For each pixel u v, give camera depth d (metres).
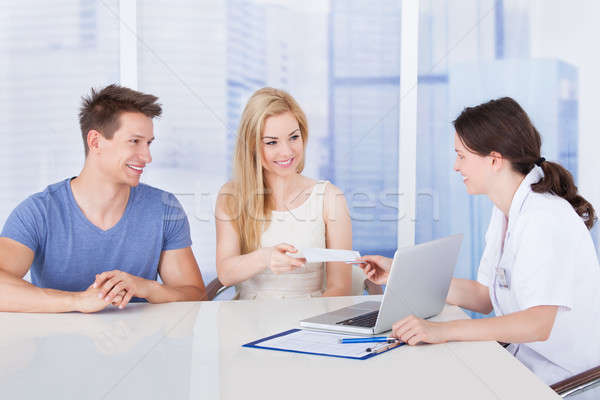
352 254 1.46
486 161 1.36
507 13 2.58
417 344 1.08
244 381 0.86
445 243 1.24
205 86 2.59
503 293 1.38
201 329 1.18
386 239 2.67
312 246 1.93
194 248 2.62
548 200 1.29
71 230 1.73
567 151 2.61
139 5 2.52
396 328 1.09
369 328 1.14
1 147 2.48
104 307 1.34
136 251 1.80
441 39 2.60
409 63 2.61
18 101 2.47
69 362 0.95
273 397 0.80
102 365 0.94
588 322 1.32
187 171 2.61
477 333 1.10
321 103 2.63
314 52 2.61
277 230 1.93
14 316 1.29
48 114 2.49
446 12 2.59
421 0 2.59
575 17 2.57
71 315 1.31
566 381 1.12
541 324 1.14
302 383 0.86
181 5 2.54
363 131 2.65
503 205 1.39
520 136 1.33
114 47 2.51
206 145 2.61
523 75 2.60
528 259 1.21
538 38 2.58
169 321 1.25
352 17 2.60
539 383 0.86
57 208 1.73
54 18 2.47
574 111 2.61
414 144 2.64
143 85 2.56
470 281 1.54
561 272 1.19
